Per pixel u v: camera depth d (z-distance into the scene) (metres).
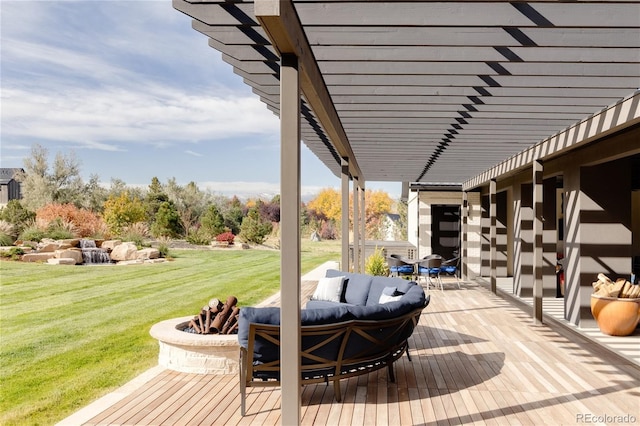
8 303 12.42
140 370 6.70
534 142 7.48
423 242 15.86
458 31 3.70
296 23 3.26
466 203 14.22
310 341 4.19
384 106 5.56
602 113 5.34
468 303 9.95
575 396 4.66
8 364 7.11
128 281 16.48
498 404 4.46
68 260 20.02
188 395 4.65
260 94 5.67
